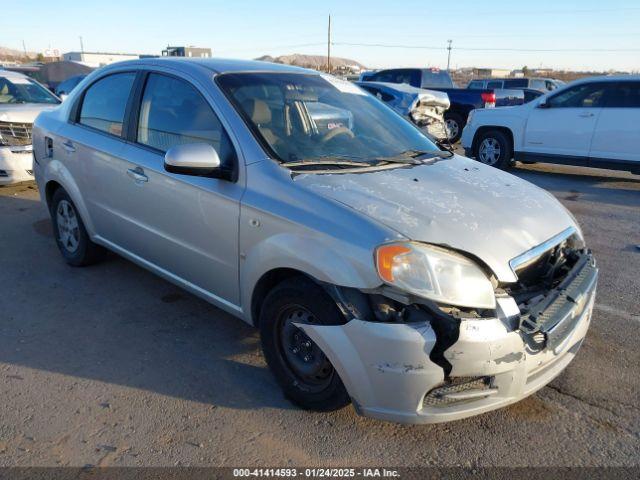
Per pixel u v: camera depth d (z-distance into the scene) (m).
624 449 2.74
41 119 5.04
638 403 3.09
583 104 9.26
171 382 3.23
